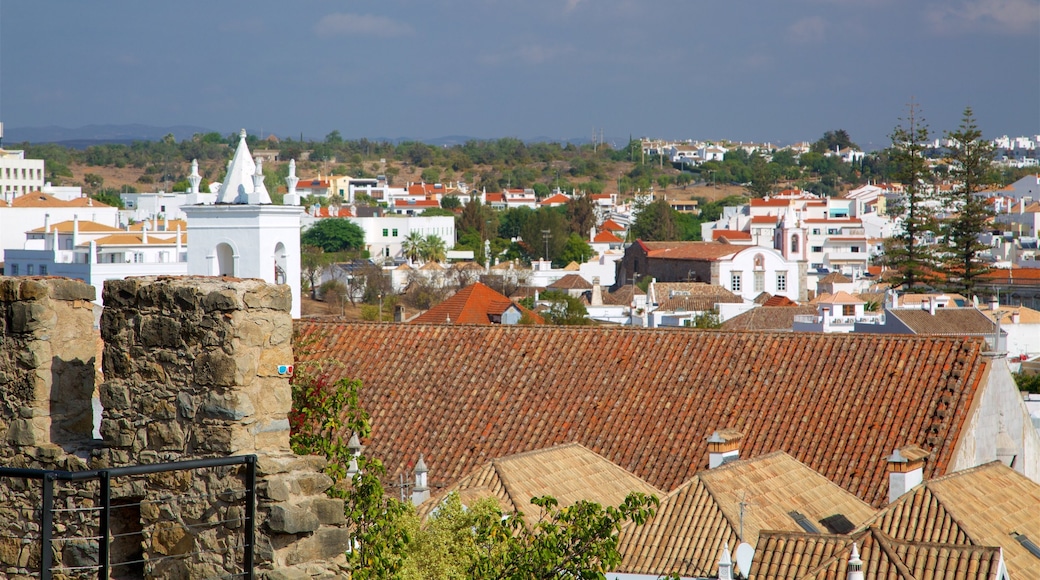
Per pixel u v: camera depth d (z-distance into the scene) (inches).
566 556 916.6
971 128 5246.1
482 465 1402.6
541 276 7263.8
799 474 1310.3
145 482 592.1
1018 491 1237.7
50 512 533.6
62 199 6983.3
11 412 617.9
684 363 1576.0
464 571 939.3
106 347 604.1
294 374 1002.1
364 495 878.4
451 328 1727.4
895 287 5310.0
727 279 6264.8
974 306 4451.3
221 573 575.8
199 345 582.6
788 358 1545.3
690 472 1409.9
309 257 6781.5
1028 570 1075.9
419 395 1615.4
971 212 5221.5
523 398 1574.8
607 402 1540.4
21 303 615.8
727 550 1042.7
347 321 1790.1
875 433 1408.7
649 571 1100.5
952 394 1438.2
